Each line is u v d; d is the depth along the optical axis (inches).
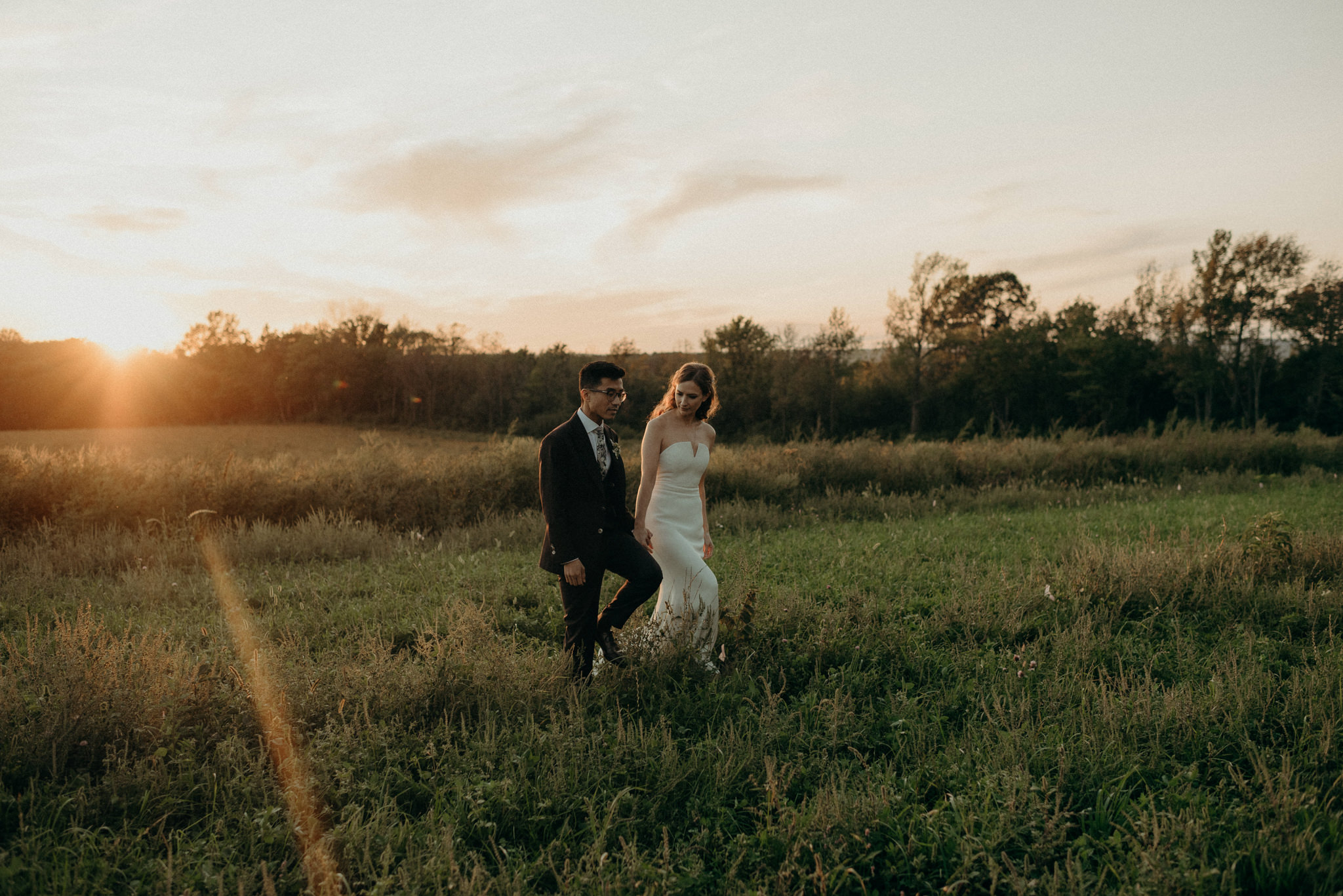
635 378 2475.4
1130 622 197.9
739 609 185.6
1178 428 794.8
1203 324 1935.3
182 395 3348.9
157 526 337.7
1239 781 107.9
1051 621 196.7
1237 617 197.9
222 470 380.2
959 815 99.4
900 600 217.9
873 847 97.3
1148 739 125.0
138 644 150.1
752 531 377.4
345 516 362.9
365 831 93.0
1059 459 633.0
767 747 123.9
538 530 364.5
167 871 83.0
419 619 194.7
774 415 2234.3
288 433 2628.0
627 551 161.8
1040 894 85.8
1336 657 153.6
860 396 2193.7
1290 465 737.6
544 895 89.0
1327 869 88.4
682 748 126.3
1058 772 111.3
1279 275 1822.1
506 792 105.5
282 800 102.0
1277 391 1984.5
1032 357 2139.5
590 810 100.8
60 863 87.7
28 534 314.3
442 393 3036.4
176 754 111.4
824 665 166.4
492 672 140.5
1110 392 1996.8
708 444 183.5
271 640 170.1
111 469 361.1
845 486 548.1
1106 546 271.3
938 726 130.0
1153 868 84.5
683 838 101.3
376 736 117.8
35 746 107.8
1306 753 116.5
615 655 154.6
